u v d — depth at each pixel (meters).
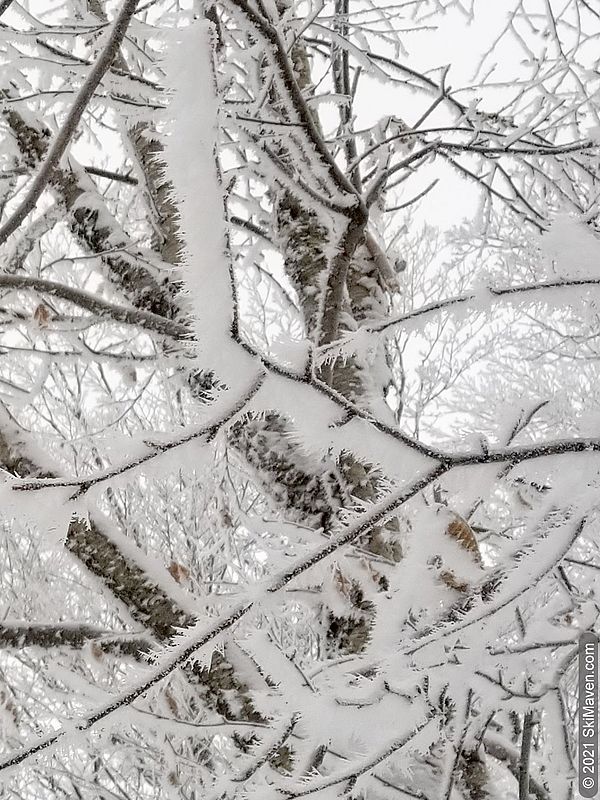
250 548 4.63
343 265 2.31
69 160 2.94
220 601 2.58
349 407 1.09
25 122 2.86
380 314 3.04
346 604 2.21
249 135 2.18
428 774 2.28
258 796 1.29
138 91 2.37
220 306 0.97
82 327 2.67
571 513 1.23
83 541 2.40
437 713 1.34
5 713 3.31
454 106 2.96
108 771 4.07
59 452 4.29
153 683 1.19
